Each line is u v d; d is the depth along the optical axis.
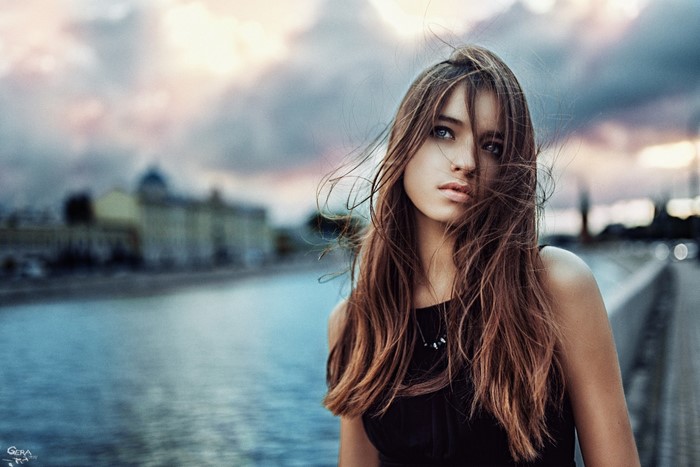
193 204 98.75
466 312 1.10
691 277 26.11
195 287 50.62
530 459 1.06
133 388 10.45
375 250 1.24
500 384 1.06
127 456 6.57
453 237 1.15
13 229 64.50
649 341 9.30
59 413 8.84
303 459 6.16
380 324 1.22
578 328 1.09
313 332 17.97
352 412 1.21
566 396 1.12
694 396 5.75
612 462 1.08
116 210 83.25
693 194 39.69
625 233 103.69
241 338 16.92
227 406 8.66
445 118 1.13
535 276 1.10
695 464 4.04
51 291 42.22
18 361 14.54
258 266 92.19
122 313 27.48
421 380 1.15
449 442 1.12
